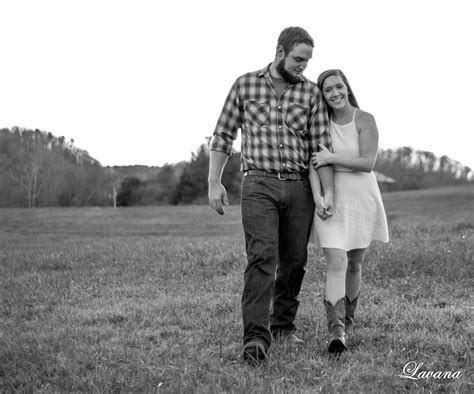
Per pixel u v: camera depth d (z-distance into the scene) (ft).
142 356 16.55
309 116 16.90
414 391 13.70
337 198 17.17
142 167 172.96
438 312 20.49
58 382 14.67
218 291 26.17
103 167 174.50
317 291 25.00
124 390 14.11
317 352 16.76
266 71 16.81
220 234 65.26
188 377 14.83
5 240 59.16
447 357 15.93
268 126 16.56
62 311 22.52
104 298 25.03
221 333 18.76
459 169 257.75
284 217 16.83
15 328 19.94
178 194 168.55
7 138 173.99
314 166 16.90
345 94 17.30
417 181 252.83
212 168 17.17
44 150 173.47
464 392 13.66
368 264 29.25
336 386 14.07
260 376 14.99
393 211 106.52
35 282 29.19
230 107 17.06
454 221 58.29
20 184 167.22
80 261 36.94
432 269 28.17
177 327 19.51
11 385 14.43
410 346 16.99
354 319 19.76
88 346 17.51
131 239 57.93
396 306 21.57
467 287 25.02
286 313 17.87
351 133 17.39
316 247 35.37
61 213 100.63
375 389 13.82
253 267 16.11
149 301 24.02
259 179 16.49
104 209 112.68
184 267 31.89
